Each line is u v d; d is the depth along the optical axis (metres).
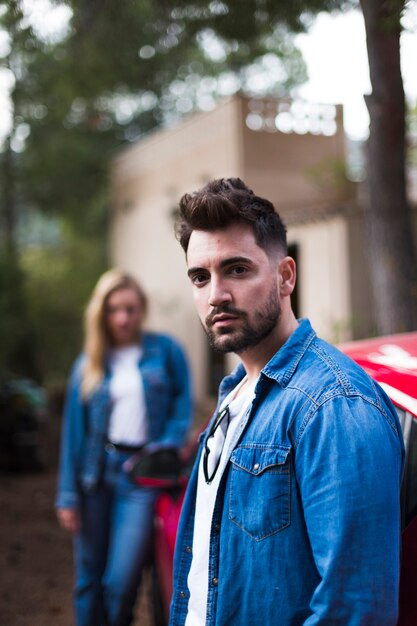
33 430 9.34
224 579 1.71
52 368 14.86
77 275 16.62
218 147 13.35
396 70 4.53
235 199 1.75
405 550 1.86
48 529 6.71
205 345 14.44
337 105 13.16
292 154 12.98
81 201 17.70
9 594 5.03
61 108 12.22
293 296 11.91
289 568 1.62
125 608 3.51
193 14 5.22
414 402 2.06
